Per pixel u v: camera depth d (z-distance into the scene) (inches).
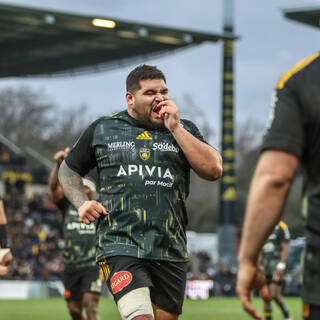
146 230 548.1
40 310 1998.0
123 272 539.5
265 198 302.2
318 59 313.0
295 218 6072.8
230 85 3590.1
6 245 621.0
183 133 536.7
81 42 3946.9
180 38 3506.4
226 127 3592.5
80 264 981.8
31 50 4109.3
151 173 552.1
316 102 302.7
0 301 2578.7
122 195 552.1
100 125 570.9
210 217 7485.2
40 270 3863.2
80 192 580.4
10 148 5088.6
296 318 1627.7
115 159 556.1
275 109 311.0
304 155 309.7
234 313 1854.1
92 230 981.8
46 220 4512.8
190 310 1995.6
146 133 560.1
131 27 3385.8
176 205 558.9
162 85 560.1
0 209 622.8
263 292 307.4
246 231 305.0
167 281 554.9
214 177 554.9
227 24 3622.0
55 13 3230.8
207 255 4377.5
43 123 7755.9
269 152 305.7
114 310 1856.5
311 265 307.4
